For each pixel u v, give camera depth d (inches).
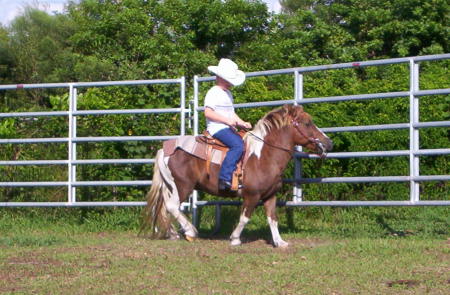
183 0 970.7
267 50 881.5
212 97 369.7
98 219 462.6
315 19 922.1
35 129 516.7
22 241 390.9
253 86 497.7
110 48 916.0
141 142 479.2
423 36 834.8
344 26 916.0
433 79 509.0
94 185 444.5
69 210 478.9
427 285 268.4
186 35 917.8
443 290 261.4
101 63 838.5
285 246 363.9
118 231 442.0
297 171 405.7
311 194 457.1
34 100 877.8
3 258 340.8
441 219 432.8
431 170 468.8
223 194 377.1
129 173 480.7
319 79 557.3
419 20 837.8
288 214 440.1
